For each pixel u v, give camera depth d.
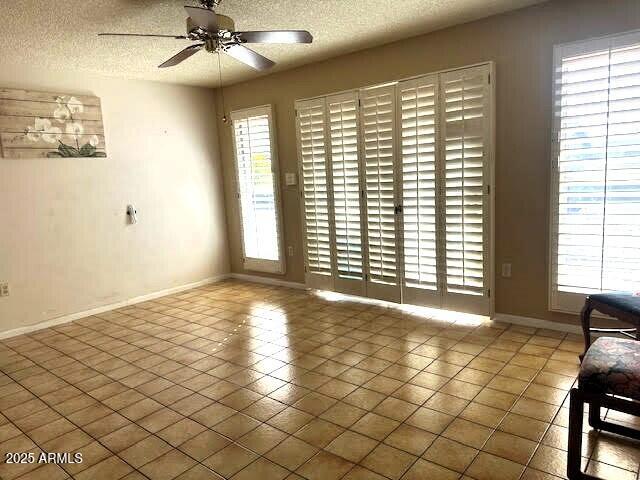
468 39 3.48
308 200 4.70
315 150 4.54
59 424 2.53
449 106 3.60
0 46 3.42
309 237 4.77
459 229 3.68
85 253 4.48
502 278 3.61
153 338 3.80
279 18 3.21
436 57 3.66
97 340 3.82
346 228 4.42
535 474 1.93
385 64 3.95
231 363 3.21
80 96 4.34
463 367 2.93
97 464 2.16
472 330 3.54
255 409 2.57
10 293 4.01
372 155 4.11
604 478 1.87
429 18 3.33
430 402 2.54
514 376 2.77
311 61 4.40
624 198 2.94
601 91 2.94
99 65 4.10
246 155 5.22
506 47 3.32
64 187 4.29
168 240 5.14
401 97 3.84
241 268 5.65
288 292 4.98
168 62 3.03
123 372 3.16
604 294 2.59
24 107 4.00
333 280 4.65
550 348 3.13
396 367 2.99
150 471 2.09
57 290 4.30
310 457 2.12
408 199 3.94
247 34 2.62
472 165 3.55
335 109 4.30
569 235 3.19
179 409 2.62
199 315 4.35
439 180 3.73
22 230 4.05
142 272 4.93
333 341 3.50
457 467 2.00
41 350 3.64
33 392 2.93
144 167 4.88
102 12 2.88
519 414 2.38
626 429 2.11
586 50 2.99
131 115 4.75
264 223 5.21
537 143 3.29
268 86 4.88
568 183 3.14
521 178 3.40
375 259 4.27
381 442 2.21
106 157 4.57
